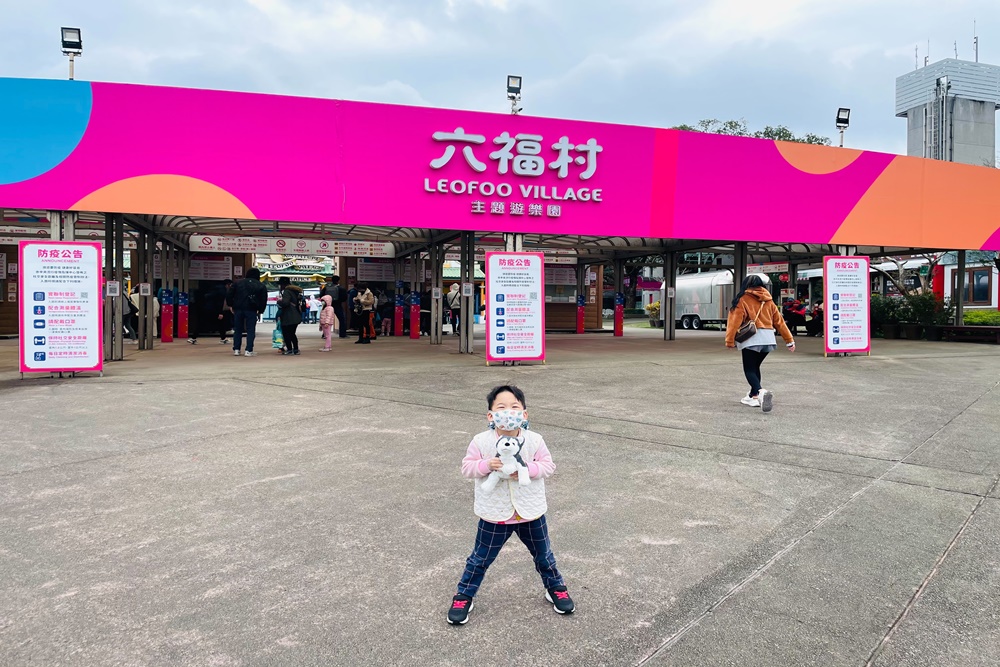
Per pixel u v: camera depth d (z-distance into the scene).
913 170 14.43
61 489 4.44
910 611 2.85
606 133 12.27
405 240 17.27
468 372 10.28
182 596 2.96
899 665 2.45
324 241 20.84
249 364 11.41
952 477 4.78
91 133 10.08
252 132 10.75
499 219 11.84
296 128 10.93
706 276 30.33
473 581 2.78
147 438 5.86
